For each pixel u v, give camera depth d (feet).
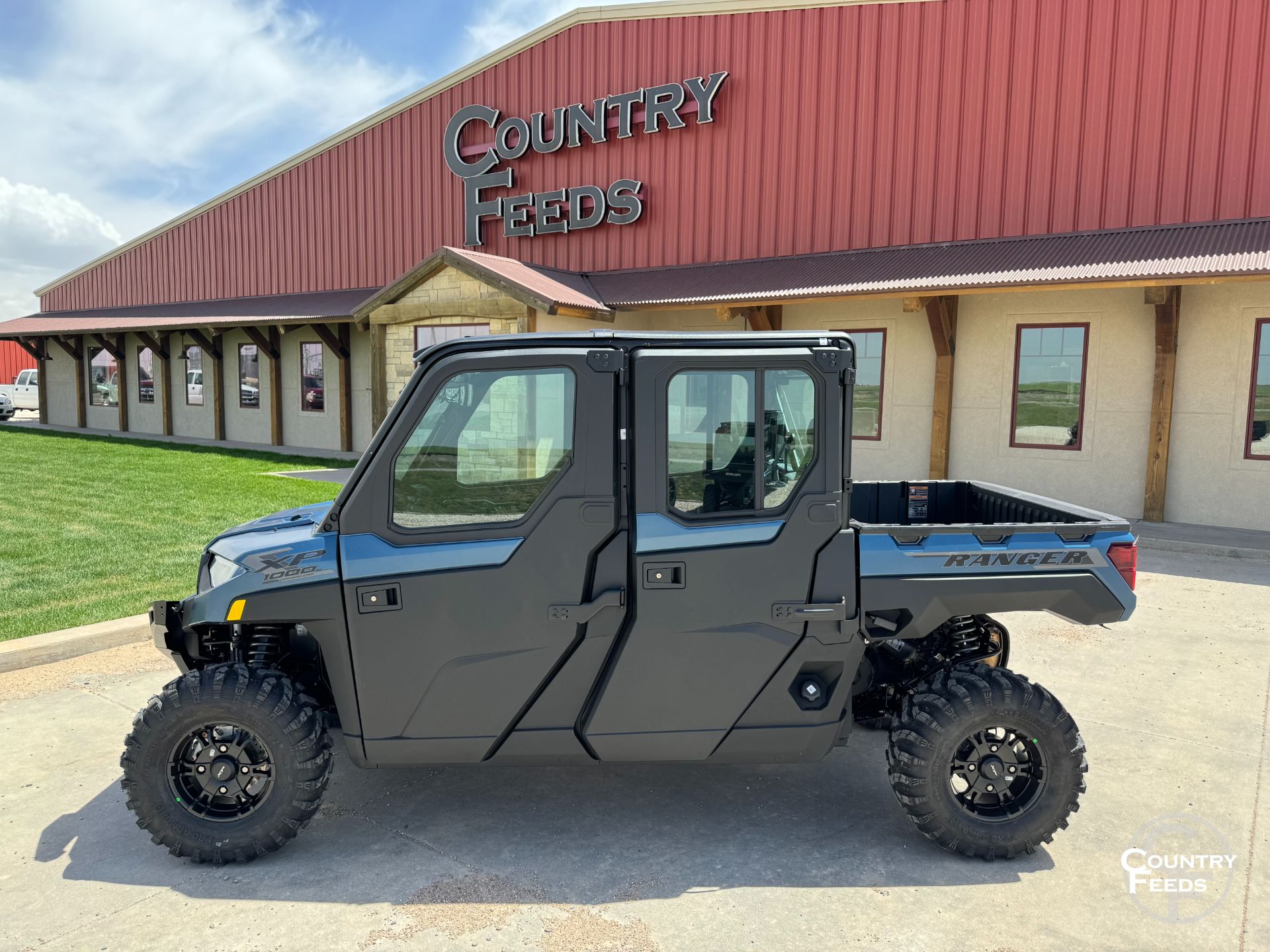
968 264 40.40
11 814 12.49
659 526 10.80
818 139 48.24
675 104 52.60
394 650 10.96
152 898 10.37
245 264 80.33
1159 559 30.99
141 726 10.84
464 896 10.41
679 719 11.21
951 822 11.21
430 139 65.87
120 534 31.27
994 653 13.93
